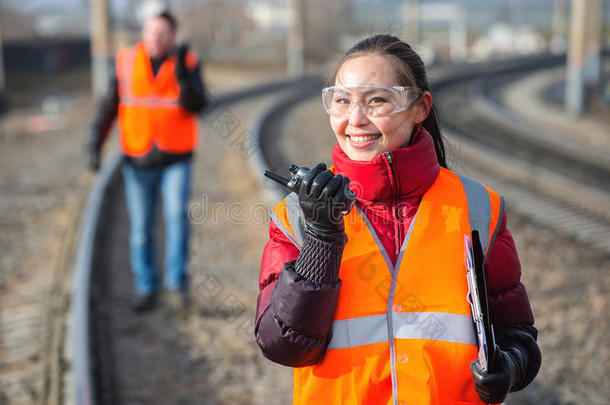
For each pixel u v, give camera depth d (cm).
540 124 2041
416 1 3644
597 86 2705
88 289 505
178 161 511
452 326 160
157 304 542
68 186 945
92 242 622
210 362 448
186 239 523
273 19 5722
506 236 175
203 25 4700
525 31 6309
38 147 1320
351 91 165
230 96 2408
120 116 510
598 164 1436
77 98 2525
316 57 4747
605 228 884
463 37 6194
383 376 160
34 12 4403
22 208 826
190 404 399
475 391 163
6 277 588
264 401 404
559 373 466
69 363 431
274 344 157
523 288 178
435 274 162
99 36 2397
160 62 498
